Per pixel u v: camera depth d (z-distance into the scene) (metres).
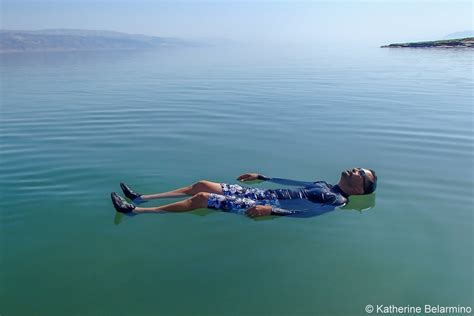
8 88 6.93
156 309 1.54
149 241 2.02
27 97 6.02
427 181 2.73
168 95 6.11
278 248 1.96
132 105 5.37
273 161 3.17
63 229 2.13
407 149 3.41
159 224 2.19
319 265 1.82
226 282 1.70
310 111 4.89
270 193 2.45
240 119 4.53
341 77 8.06
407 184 2.69
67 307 1.56
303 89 6.59
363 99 5.62
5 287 1.68
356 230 2.13
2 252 1.93
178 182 2.77
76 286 1.68
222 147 3.52
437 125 4.15
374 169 2.96
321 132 3.95
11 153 3.37
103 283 1.70
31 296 1.62
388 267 1.80
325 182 2.59
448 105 5.13
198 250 1.94
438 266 1.80
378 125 4.18
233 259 1.87
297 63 11.65
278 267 1.80
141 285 1.68
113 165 3.07
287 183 2.65
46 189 2.63
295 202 2.44
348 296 1.61
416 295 1.62
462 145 3.49
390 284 1.69
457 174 2.84
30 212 2.32
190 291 1.64
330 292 1.64
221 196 2.32
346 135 3.84
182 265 1.82
